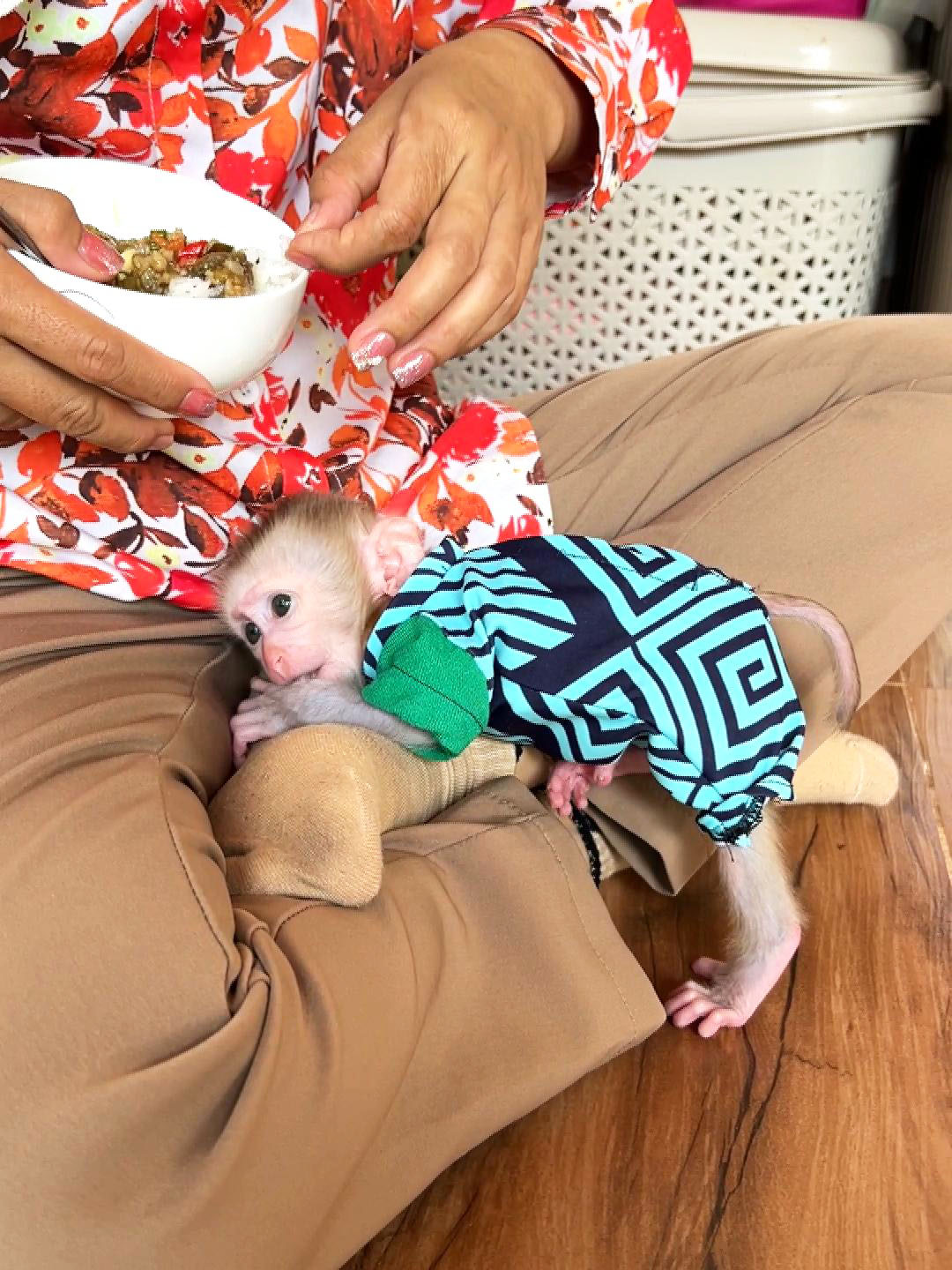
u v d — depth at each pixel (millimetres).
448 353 732
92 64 785
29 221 631
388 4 879
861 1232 778
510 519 961
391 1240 777
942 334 1030
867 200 1502
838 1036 928
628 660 844
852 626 972
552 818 830
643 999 800
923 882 1085
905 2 1609
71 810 621
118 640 795
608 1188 811
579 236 1513
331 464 927
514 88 817
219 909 611
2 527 782
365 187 725
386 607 893
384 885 733
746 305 1541
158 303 633
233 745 851
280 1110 590
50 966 578
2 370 641
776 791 858
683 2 1548
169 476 852
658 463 1061
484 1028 748
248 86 840
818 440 1002
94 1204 557
